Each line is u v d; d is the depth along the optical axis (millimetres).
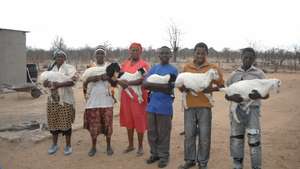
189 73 6086
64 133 7586
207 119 6180
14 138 8461
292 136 9070
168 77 6445
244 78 5891
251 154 5801
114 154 7609
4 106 14578
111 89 7449
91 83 7250
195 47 6184
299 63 52969
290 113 12953
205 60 6234
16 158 7469
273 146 8125
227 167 6781
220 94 19391
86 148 8055
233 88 5691
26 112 12906
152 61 42562
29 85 17375
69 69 7391
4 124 10516
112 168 6824
